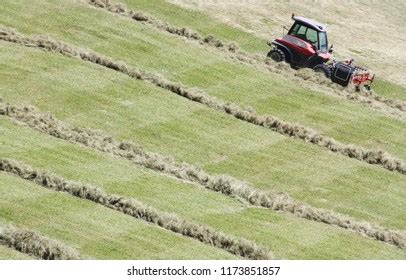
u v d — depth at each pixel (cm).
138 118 13775
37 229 10312
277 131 14250
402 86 17550
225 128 14000
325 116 15088
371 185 13238
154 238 10588
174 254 10294
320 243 11231
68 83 14300
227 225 11269
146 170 12344
